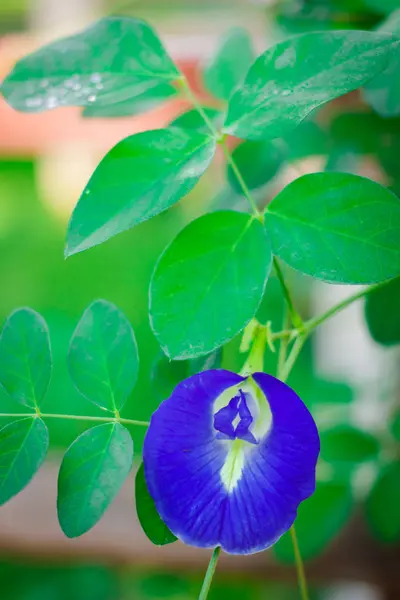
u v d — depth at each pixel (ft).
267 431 1.26
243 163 1.71
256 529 1.24
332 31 1.31
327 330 2.17
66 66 1.35
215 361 1.36
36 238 3.30
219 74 1.79
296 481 1.24
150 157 1.29
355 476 1.71
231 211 1.28
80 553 1.85
